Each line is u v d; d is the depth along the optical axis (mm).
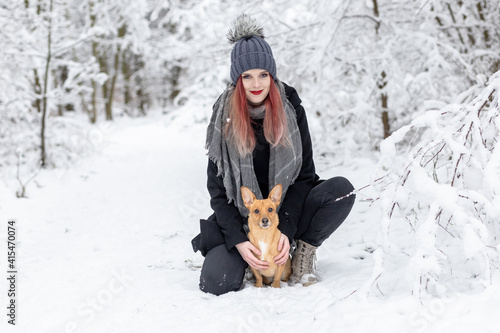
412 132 5676
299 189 2697
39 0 8492
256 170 2803
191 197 5883
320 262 3162
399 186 2188
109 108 19109
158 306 2525
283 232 2582
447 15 5973
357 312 2090
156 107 24328
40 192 6492
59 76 16812
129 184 7070
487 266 1906
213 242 2713
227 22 6465
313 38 6156
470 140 2840
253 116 2672
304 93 6621
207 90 9008
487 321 1792
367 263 2938
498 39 5539
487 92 2164
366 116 5883
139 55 21234
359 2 6145
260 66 2508
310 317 2234
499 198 1960
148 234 4473
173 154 9547
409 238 3271
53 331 2355
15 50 7914
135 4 14375
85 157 9320
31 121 8391
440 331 1822
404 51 6047
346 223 4016
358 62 5988
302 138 2762
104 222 5051
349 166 5785
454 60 5328
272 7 6414
